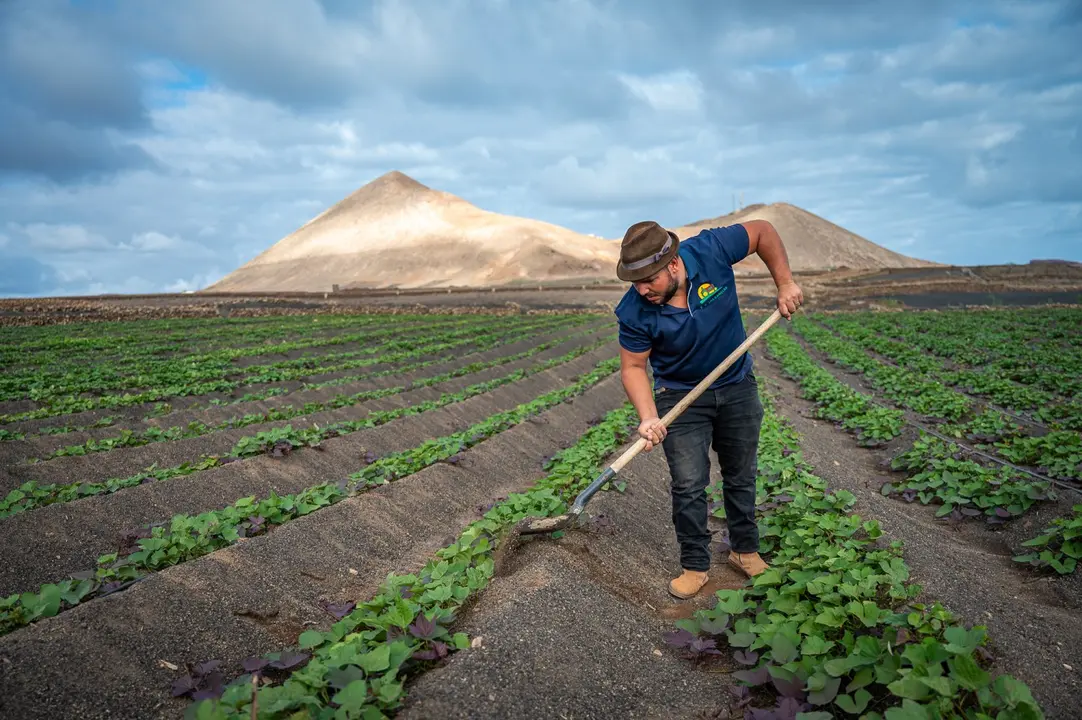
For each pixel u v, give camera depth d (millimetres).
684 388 4129
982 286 50875
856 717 2828
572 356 17766
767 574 3764
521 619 3375
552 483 5969
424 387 13039
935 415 9984
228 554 4508
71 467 7387
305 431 8125
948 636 2840
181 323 31625
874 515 5410
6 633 3559
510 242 144750
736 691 3082
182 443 8328
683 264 3908
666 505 6207
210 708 2514
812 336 24688
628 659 3375
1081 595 4109
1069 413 9742
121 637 3523
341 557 5031
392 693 2648
